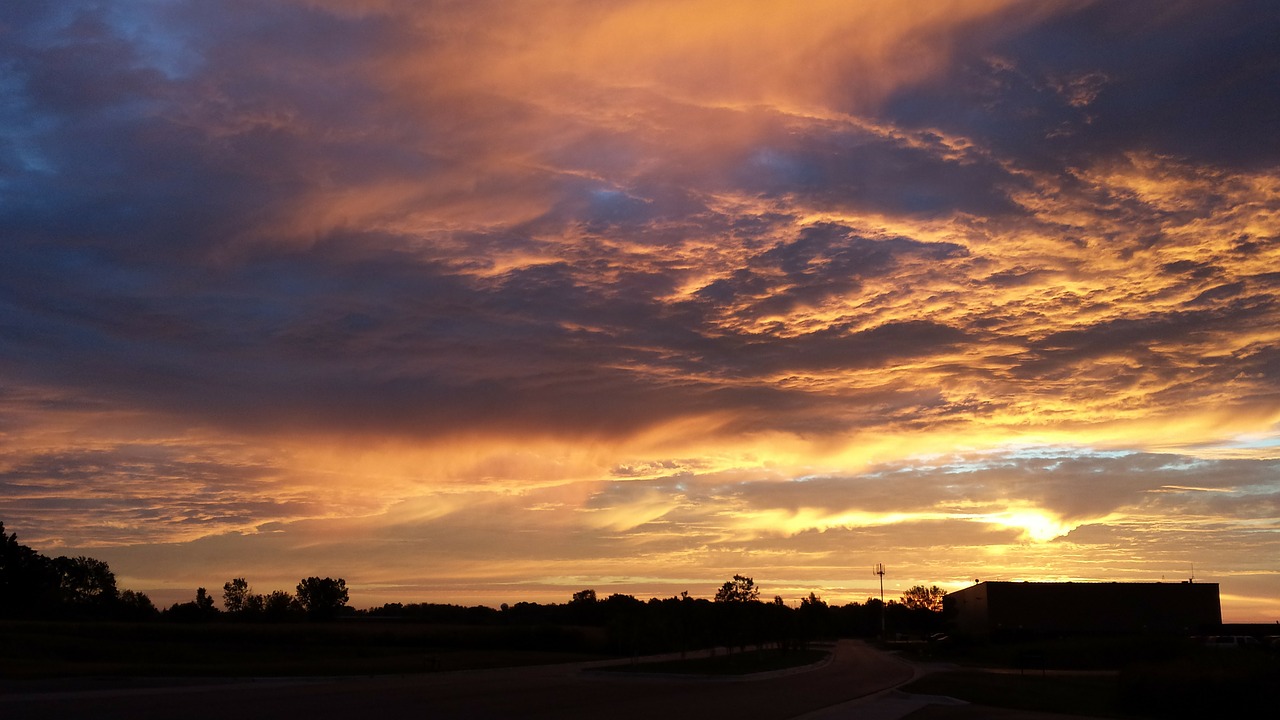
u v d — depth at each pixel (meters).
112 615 127.44
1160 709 30.47
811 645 114.69
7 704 27.00
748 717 25.61
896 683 42.34
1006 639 91.50
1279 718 27.84
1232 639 68.50
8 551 111.31
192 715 23.91
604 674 48.50
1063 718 27.16
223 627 95.38
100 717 23.14
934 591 144.25
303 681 40.78
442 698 31.00
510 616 151.38
